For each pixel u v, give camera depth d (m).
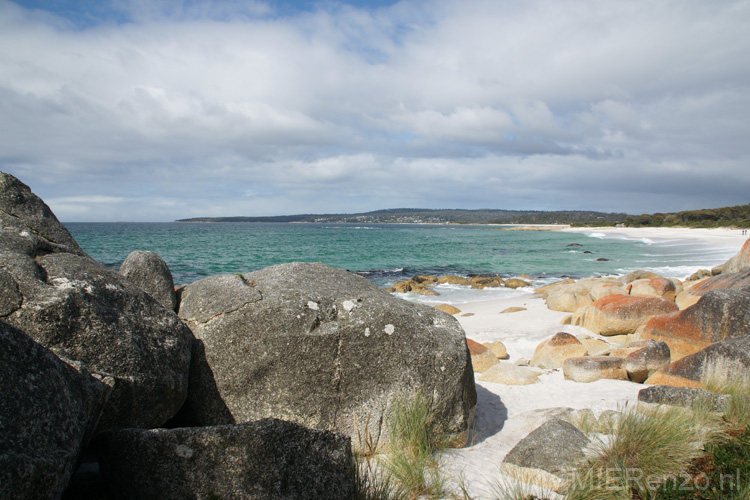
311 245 57.22
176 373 4.14
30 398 2.56
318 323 4.72
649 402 5.55
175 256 40.84
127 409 3.70
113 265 32.09
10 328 2.69
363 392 4.68
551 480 4.06
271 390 4.57
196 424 4.62
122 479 3.09
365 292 5.34
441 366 4.92
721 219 94.12
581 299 15.61
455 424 4.98
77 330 3.59
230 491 2.94
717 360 6.18
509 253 47.41
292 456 3.08
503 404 6.62
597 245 58.28
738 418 4.81
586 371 7.63
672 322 8.12
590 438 4.72
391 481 4.02
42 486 2.43
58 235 4.76
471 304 19.31
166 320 4.36
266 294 4.86
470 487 4.07
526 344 11.20
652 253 43.59
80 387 3.06
